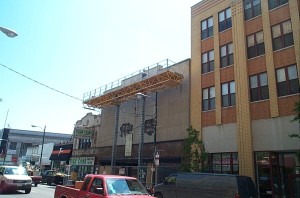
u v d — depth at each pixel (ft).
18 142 296.51
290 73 68.23
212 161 80.69
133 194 31.83
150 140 103.30
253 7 79.77
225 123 79.46
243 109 75.10
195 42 94.63
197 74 91.15
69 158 157.28
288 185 65.98
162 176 90.74
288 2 71.87
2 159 267.59
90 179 34.55
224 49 84.99
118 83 121.70
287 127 66.13
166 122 98.07
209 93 86.33
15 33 47.93
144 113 104.78
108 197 29.91
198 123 86.43
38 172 148.66
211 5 92.32
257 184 69.15
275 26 73.72
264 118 70.79
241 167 72.38
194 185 55.11
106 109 135.03
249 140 72.02
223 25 86.99
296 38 68.18
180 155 88.84
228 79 81.51
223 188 50.16
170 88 99.76
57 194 41.50
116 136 117.91
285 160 68.03
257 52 76.23
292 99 66.49
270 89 70.85
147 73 108.47
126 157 112.57
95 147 135.74
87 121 149.28
